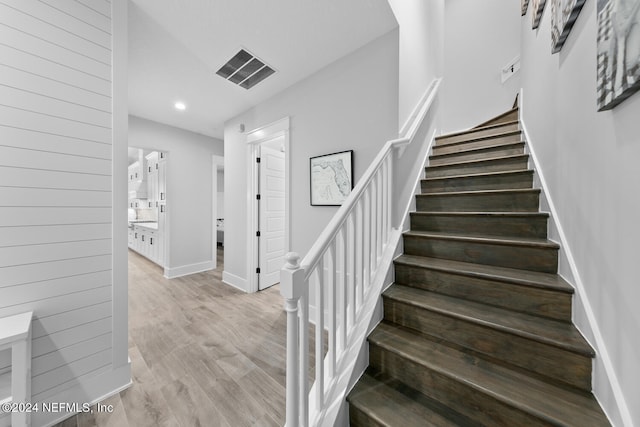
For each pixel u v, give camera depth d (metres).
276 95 3.07
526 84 2.27
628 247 0.76
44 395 1.37
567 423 0.81
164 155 4.45
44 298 1.38
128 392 1.62
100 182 1.58
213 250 4.91
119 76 1.65
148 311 2.91
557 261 1.36
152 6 1.79
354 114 2.31
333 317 1.18
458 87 4.01
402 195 2.04
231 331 2.43
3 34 1.27
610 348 0.85
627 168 0.76
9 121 1.28
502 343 1.14
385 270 1.64
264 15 1.88
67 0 1.46
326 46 2.24
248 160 3.55
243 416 1.44
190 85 2.88
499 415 0.95
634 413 0.71
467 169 2.33
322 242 1.09
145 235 5.70
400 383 1.22
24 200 1.33
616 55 0.73
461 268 1.50
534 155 1.92
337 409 1.09
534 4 1.84
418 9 2.54
